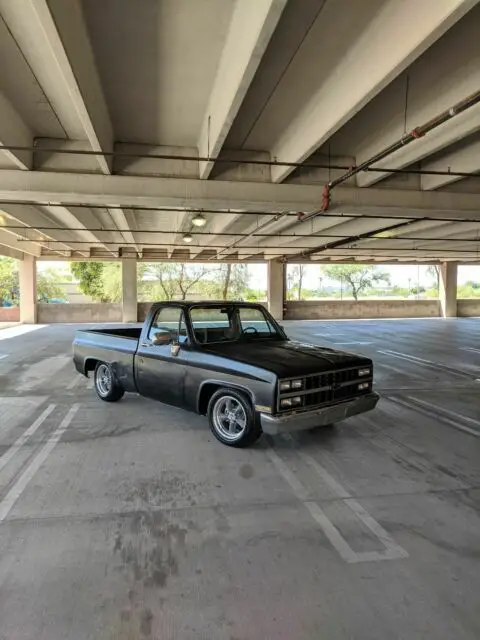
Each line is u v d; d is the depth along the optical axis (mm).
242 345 4551
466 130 4766
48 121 5465
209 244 16047
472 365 8953
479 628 1864
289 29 3457
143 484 3254
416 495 3113
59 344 12328
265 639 1795
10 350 11070
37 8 2625
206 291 32250
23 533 2578
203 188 6527
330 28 3477
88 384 6891
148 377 4797
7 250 17250
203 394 4258
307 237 13672
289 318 23844
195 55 3934
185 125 5570
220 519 2760
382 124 5566
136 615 1922
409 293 43250
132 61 4012
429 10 2891
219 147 4879
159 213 10750
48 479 3332
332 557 2365
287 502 2992
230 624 1874
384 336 14688
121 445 4078
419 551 2428
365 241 15312
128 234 13398
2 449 3979
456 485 3281
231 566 2277
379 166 6527
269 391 3600
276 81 4363
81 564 2283
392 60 3295
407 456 3855
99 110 4605
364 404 4113
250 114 5230
